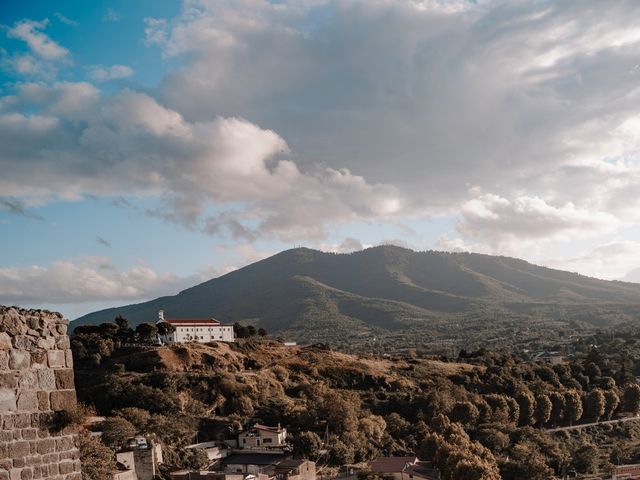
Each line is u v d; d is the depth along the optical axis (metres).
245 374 138.50
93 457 50.97
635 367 196.25
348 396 131.75
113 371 131.25
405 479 93.50
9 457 15.34
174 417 109.81
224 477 76.75
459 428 114.06
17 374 15.73
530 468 101.12
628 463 118.94
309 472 91.88
